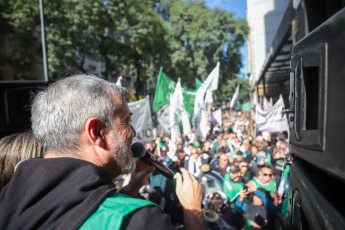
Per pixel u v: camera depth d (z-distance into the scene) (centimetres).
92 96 82
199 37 2123
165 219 72
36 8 1189
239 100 2869
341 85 55
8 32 938
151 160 135
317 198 65
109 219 66
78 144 81
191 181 105
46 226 66
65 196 69
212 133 979
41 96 88
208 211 322
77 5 1400
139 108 596
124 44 1861
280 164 508
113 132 84
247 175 417
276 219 337
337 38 58
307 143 75
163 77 621
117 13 1616
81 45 1658
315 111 73
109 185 76
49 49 1314
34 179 73
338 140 57
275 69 1209
